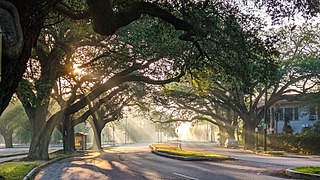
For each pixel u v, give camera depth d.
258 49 14.18
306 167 19.22
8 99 8.98
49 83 24.67
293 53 46.66
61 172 20.02
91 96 30.39
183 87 49.81
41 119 30.52
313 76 46.34
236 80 17.66
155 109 62.84
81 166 24.08
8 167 21.27
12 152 50.09
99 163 26.81
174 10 13.38
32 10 8.91
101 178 16.89
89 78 34.97
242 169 20.78
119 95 52.47
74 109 30.62
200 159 28.77
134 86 45.59
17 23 8.32
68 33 23.16
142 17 16.34
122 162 27.42
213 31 13.75
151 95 48.41
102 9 10.15
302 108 58.62
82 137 56.41
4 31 8.14
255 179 15.96
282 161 28.11
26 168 20.61
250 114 52.19
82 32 20.31
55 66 27.59
